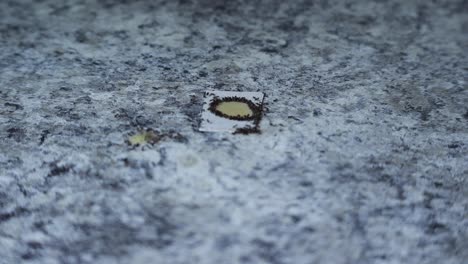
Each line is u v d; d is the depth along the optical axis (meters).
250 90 0.61
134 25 0.69
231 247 0.50
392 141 0.57
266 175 0.54
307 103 0.60
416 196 0.53
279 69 0.64
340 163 0.55
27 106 0.59
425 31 0.70
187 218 0.51
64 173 0.54
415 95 0.61
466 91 0.62
